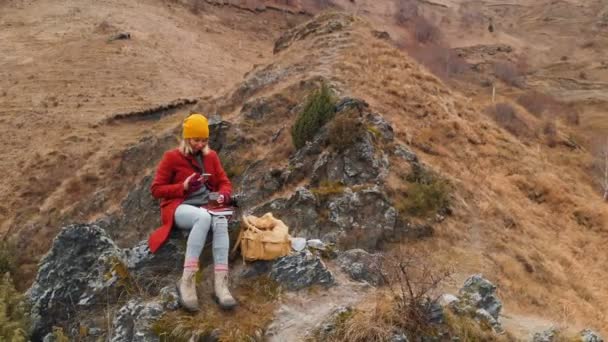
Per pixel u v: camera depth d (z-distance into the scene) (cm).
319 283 679
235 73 4709
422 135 2011
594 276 1579
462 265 1209
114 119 3397
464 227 1381
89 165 2677
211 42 5506
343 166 1365
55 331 661
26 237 2230
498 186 1936
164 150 2383
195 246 612
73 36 4669
